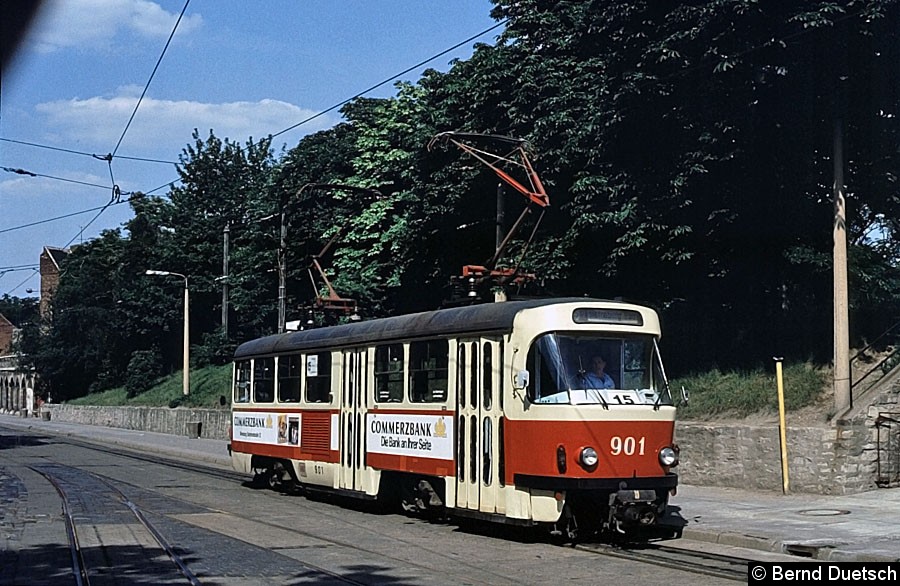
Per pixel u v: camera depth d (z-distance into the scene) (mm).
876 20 18703
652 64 20922
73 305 65000
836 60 19297
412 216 31188
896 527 13930
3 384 89562
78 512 17344
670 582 10469
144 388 58844
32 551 12750
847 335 18312
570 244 22984
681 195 20656
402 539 13953
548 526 13320
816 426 18281
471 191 27734
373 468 16844
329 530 14977
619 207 21750
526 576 10898
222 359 53844
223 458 31953
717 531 13734
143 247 59531
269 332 49625
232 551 12758
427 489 15469
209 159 61344
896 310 21172
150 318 58125
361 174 39219
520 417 13398
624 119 21312
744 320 22750
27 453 36625
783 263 21359
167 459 33500
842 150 18891
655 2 21266
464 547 13156
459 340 14766
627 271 22922
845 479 17438
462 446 14531
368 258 37875
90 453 36656
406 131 38000
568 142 23250
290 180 44688
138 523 15742
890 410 18219
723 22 19641
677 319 23969
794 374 20609
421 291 35438
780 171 20656
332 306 23781
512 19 27953
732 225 20828
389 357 16578
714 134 20000
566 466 12930
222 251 57219
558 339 13422
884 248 23312
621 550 12773
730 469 19281
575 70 24672
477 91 26812
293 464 19766
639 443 13352
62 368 66875
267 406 21141
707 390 21922
